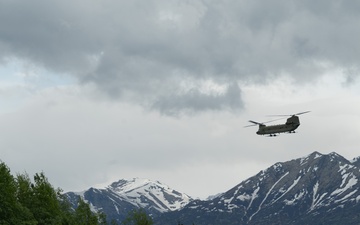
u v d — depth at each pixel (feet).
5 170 464.24
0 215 438.81
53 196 511.40
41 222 485.15
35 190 505.25
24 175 516.32
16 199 478.59
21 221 449.48
